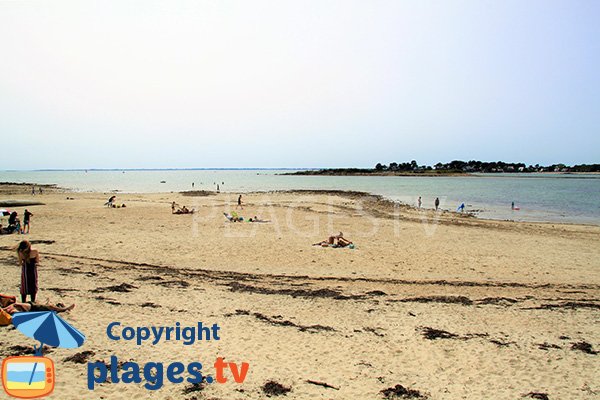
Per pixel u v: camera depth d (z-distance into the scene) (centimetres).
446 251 2014
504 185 10569
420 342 918
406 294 1295
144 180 13725
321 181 13288
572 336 977
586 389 731
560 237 2594
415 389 716
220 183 11294
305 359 819
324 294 1266
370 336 945
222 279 1416
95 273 1418
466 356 855
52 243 1959
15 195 5891
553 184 11181
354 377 752
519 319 1085
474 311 1140
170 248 1917
